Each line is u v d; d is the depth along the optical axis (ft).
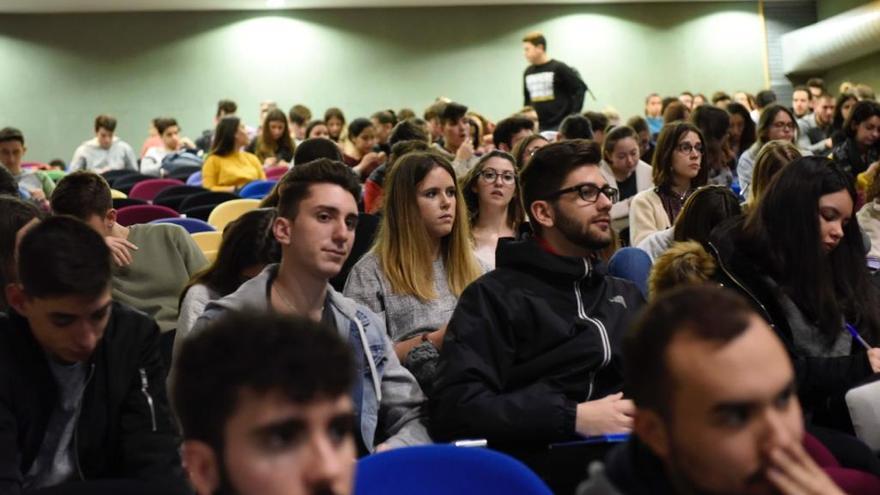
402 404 8.31
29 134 44.04
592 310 8.30
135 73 44.80
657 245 12.20
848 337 8.66
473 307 8.16
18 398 6.63
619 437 7.42
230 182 24.02
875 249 13.28
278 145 28.81
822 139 29.04
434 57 46.39
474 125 25.94
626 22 47.01
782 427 3.36
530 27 46.62
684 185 15.16
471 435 7.72
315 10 45.83
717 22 47.57
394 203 10.20
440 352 8.18
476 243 12.44
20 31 44.01
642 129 23.45
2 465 6.36
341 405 3.22
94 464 6.92
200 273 9.70
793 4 47.75
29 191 21.26
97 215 11.41
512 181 12.56
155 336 7.27
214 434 3.18
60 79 44.24
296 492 3.16
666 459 3.56
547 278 8.29
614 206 16.20
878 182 13.44
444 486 5.54
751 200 12.71
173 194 21.13
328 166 8.14
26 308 6.40
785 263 8.59
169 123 34.37
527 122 19.53
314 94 45.85
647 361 3.53
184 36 45.11
